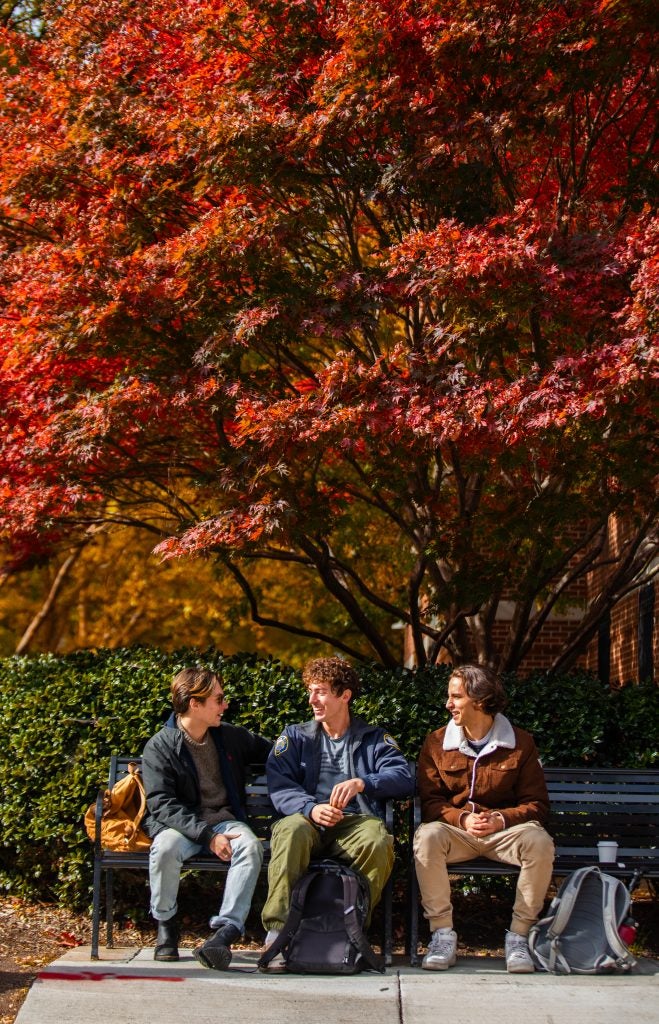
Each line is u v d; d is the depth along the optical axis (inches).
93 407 273.0
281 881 210.8
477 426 248.2
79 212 311.1
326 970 206.1
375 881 214.2
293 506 288.5
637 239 250.7
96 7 325.4
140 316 273.7
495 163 291.6
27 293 279.4
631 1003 192.4
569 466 283.3
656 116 318.0
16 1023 185.8
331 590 363.9
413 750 265.3
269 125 274.8
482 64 272.2
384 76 273.0
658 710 264.7
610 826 244.8
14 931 253.9
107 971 206.8
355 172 291.7
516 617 354.0
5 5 445.4
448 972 211.5
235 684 271.9
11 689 292.5
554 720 266.5
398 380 260.4
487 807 228.2
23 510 292.2
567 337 303.3
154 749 228.5
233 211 273.6
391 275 267.6
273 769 230.4
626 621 536.7
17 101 325.4
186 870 241.6
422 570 360.8
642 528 337.4
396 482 323.6
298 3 283.7
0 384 305.3
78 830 264.7
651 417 266.8
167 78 311.3
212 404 279.7
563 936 214.4
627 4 264.5
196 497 421.1
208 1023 186.5
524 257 247.0
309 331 285.3
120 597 825.5
